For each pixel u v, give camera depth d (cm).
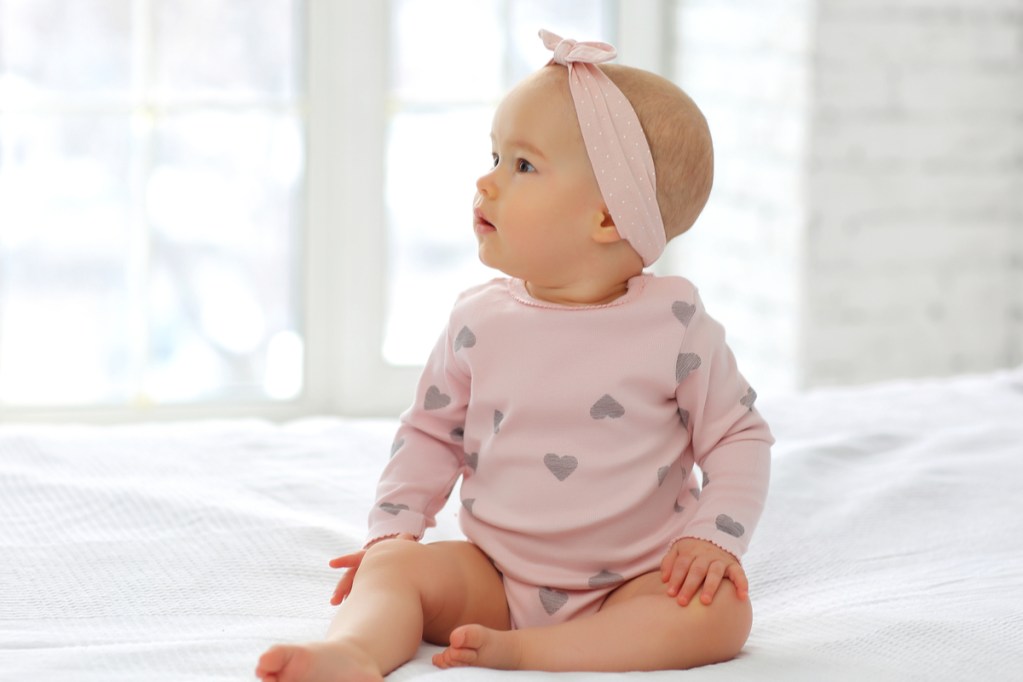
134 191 371
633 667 131
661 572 140
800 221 353
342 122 378
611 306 145
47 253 369
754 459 146
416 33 382
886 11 350
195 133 372
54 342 374
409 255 392
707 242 404
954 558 171
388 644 125
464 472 153
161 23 365
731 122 385
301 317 388
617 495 143
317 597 152
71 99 363
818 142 350
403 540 140
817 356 359
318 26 373
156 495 177
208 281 381
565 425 144
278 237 383
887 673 131
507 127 145
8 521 171
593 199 144
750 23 370
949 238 368
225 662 129
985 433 223
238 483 191
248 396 389
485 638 127
